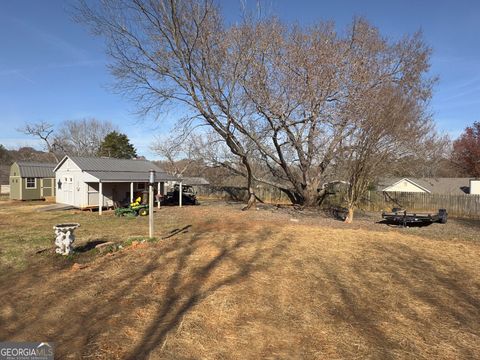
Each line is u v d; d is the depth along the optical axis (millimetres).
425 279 6633
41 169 29109
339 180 21328
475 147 39219
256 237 10781
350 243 10070
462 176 43125
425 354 3756
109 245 9391
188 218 16578
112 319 4559
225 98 15883
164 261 7586
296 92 16188
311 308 5008
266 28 16484
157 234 11664
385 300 5418
